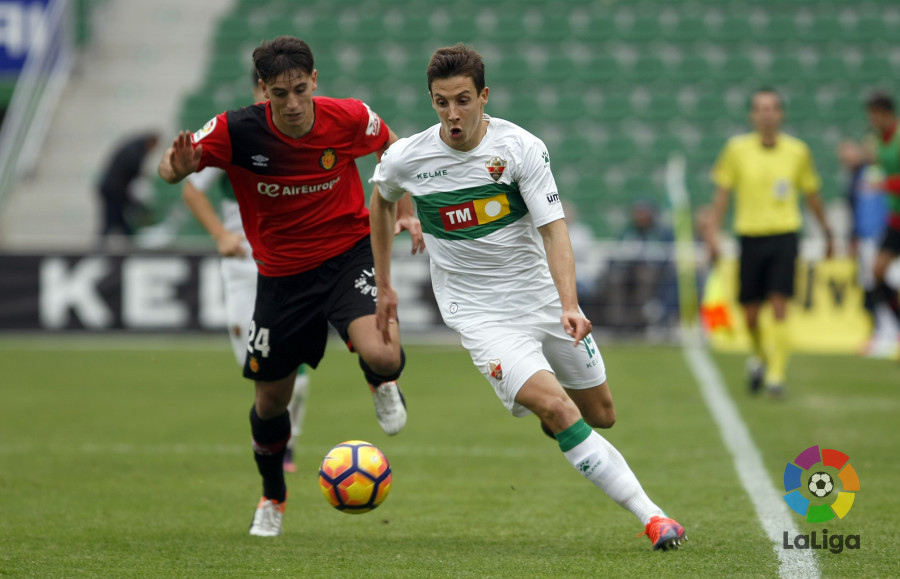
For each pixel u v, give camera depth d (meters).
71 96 71.81
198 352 47.19
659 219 57.44
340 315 17.62
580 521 18.45
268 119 17.14
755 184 34.94
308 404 33.41
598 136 69.44
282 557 15.87
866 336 49.06
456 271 16.77
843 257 49.59
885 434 27.19
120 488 21.58
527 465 23.94
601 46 73.94
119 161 55.44
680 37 73.94
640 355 46.56
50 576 14.71
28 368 42.16
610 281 51.34
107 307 50.66
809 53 73.19
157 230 61.66
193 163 16.61
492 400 34.38
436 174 16.36
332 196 17.80
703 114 70.31
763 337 35.59
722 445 25.92
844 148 50.44
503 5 75.88
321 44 74.12
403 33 74.38
